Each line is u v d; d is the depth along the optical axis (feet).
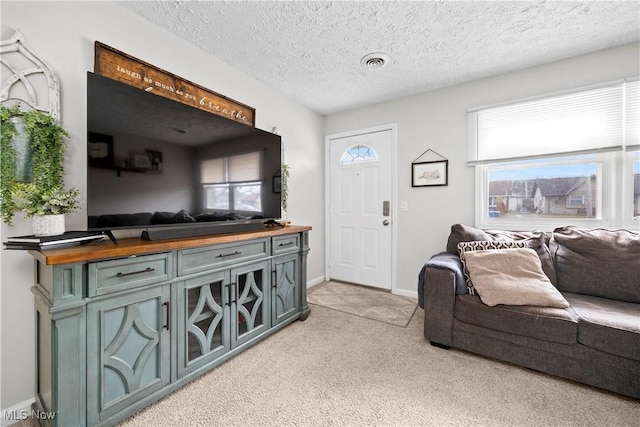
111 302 4.06
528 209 8.29
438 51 7.18
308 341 6.79
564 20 5.97
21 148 4.22
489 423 4.26
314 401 4.73
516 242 7.07
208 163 6.28
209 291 5.49
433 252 9.72
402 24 6.10
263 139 7.79
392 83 9.05
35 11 4.51
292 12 5.71
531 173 8.22
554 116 7.64
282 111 9.84
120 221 4.78
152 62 6.06
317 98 10.28
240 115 8.08
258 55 7.38
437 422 4.28
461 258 7.01
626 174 7.00
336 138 11.89
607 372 4.80
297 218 10.69
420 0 5.38
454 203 9.29
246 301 6.29
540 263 6.46
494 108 8.47
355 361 5.94
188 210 5.86
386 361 5.94
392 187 10.55
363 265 11.37
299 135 10.73
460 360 5.98
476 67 8.02
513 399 4.78
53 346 3.59
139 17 5.85
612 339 4.74
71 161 4.91
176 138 5.66
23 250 4.11
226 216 6.68
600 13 5.74
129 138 4.91
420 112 9.89
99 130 4.53
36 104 4.50
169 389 4.76
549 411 4.50
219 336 5.74
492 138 8.52
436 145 9.59
